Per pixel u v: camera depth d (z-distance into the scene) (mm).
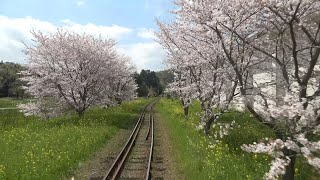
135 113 39438
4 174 10648
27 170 11328
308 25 10703
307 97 8023
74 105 27609
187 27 14797
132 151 16688
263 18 10609
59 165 12320
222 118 20109
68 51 26594
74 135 18344
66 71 27094
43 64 26672
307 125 7438
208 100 16203
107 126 23188
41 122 25875
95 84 27781
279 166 7188
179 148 16172
